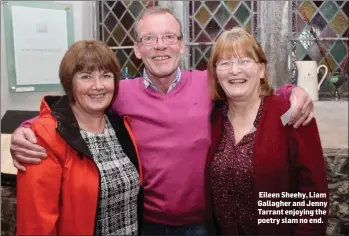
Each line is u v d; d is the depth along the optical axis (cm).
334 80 190
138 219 124
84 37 220
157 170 129
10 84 196
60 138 106
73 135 107
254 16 198
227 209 118
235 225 118
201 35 208
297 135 113
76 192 106
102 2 222
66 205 106
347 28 197
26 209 103
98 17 222
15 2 193
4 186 178
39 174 103
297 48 196
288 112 112
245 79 114
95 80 109
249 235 117
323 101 178
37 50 201
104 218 110
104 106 113
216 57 117
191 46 208
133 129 132
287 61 192
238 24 202
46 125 107
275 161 112
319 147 114
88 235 106
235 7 202
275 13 193
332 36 197
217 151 120
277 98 118
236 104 119
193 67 209
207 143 129
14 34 193
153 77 134
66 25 211
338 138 178
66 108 112
